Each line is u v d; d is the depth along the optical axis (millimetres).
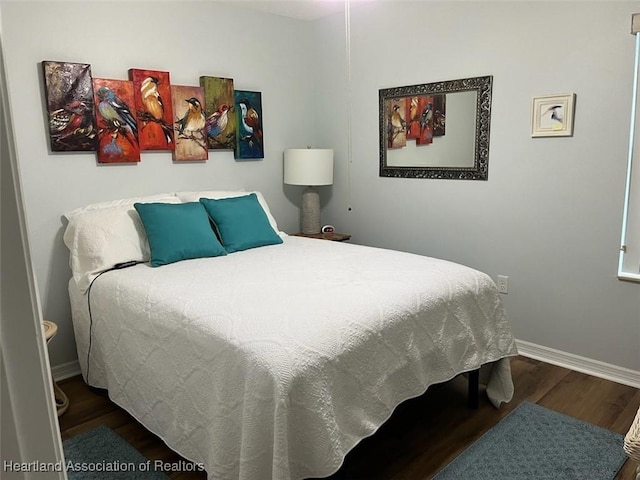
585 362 2844
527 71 2854
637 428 1476
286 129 4043
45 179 2748
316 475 1582
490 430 2238
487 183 3143
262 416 1533
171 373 1958
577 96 2682
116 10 2949
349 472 1969
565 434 2195
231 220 3029
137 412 2203
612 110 2570
